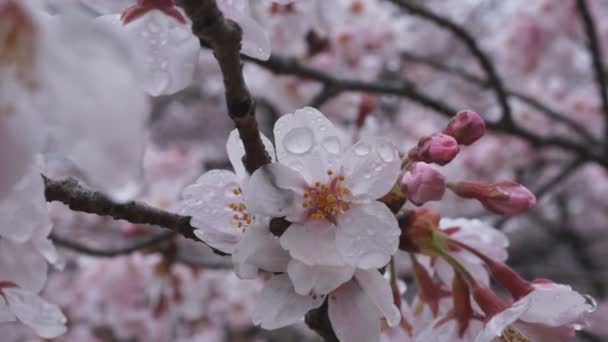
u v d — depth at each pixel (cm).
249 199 26
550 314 28
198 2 24
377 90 52
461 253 30
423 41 100
